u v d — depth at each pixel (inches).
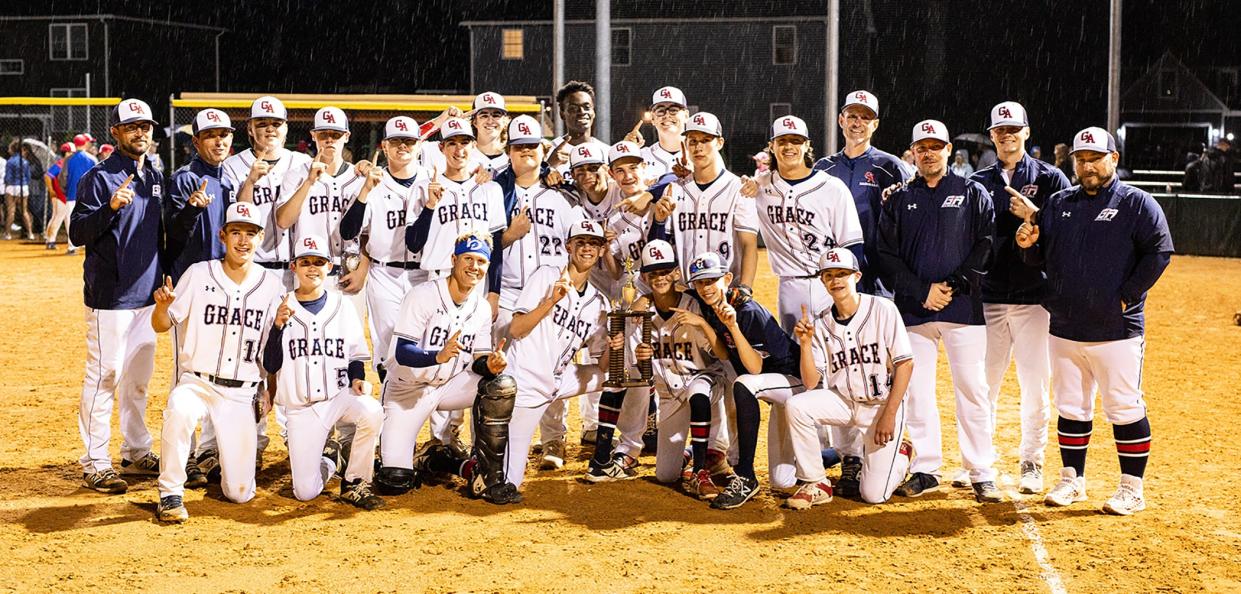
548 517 266.5
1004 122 288.7
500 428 276.1
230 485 272.2
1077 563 234.2
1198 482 295.0
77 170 908.0
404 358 277.3
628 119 1737.2
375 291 316.2
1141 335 267.1
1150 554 239.3
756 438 278.2
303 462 274.7
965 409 282.8
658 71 1726.1
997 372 296.8
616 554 239.8
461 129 310.0
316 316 272.7
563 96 340.8
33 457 320.2
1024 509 271.9
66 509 269.4
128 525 257.9
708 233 303.7
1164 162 1715.1
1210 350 506.3
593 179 312.0
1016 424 368.8
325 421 275.0
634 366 294.7
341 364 275.6
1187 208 906.1
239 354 269.9
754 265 303.9
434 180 301.3
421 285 284.2
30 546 242.8
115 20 1958.7
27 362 474.3
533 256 315.6
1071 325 267.4
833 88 943.0
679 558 237.3
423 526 259.0
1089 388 273.3
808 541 248.7
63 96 1961.1
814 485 275.1
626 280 323.3
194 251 290.5
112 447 331.0
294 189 311.3
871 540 249.3
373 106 952.3
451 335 282.5
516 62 1796.3
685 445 296.4
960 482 292.7
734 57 1713.8
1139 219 258.7
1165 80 1711.4
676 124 336.5
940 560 236.4
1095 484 293.6
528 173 316.5
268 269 297.4
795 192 294.5
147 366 293.6
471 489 282.8
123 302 285.6
